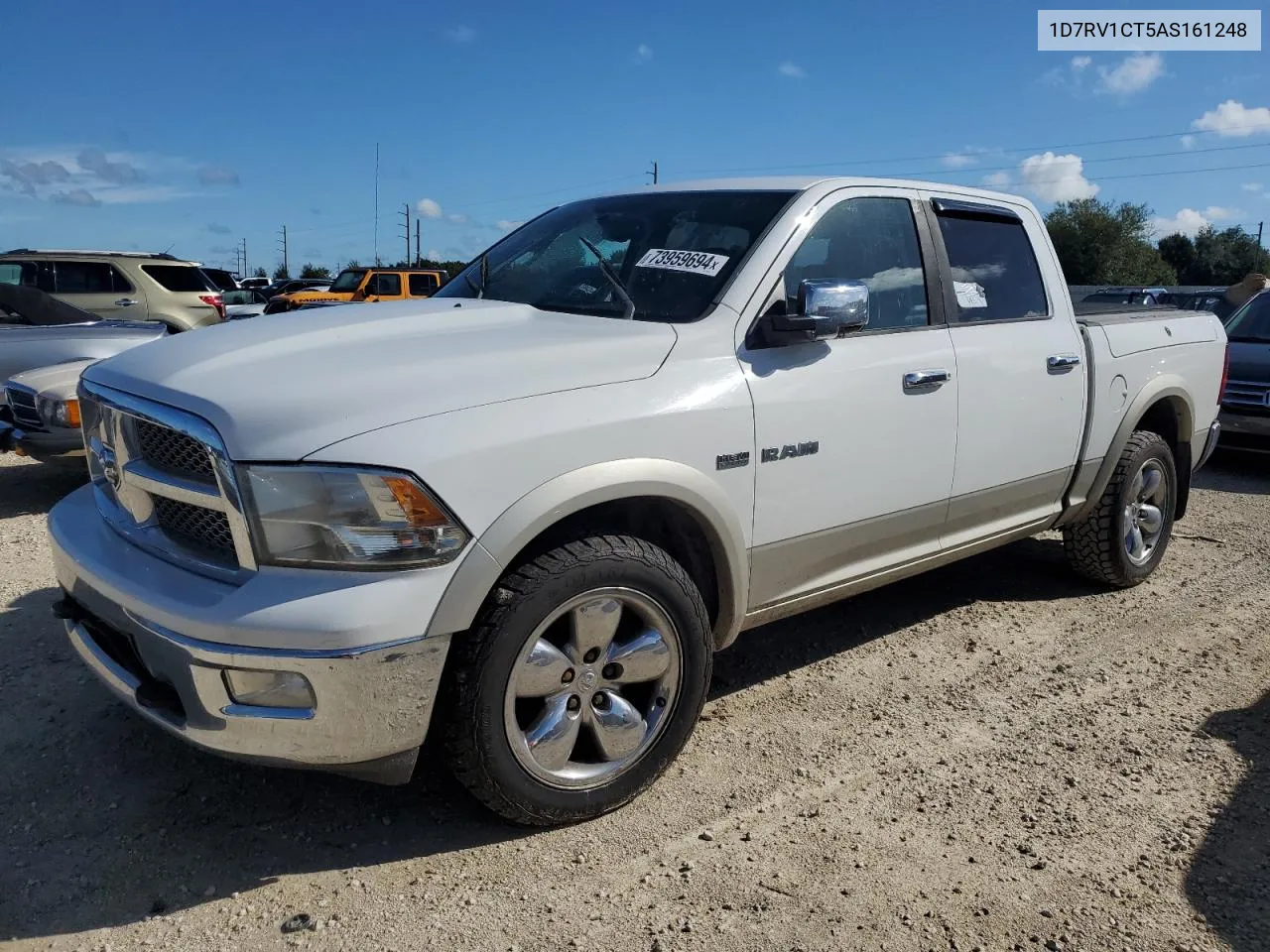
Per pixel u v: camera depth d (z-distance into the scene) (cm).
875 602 495
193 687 245
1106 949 246
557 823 288
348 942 242
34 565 512
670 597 294
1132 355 482
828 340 345
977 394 395
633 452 284
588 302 347
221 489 245
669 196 392
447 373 268
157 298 1380
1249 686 405
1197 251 6981
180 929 245
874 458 356
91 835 282
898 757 339
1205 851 288
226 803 300
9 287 789
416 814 297
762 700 381
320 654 236
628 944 243
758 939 246
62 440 641
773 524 327
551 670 275
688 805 306
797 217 348
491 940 244
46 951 237
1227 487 810
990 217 430
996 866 278
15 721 345
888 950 243
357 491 240
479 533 253
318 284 3531
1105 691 397
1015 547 593
